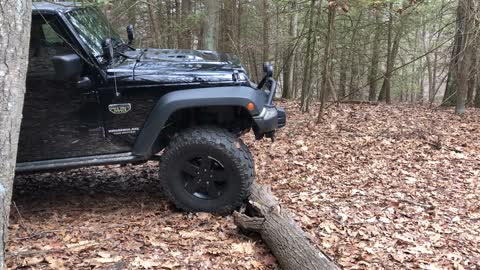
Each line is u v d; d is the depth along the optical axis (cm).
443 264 358
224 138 434
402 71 1953
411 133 802
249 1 1529
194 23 1305
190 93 429
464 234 413
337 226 422
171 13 1521
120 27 1200
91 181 567
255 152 684
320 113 902
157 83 430
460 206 481
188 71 439
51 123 430
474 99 1333
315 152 683
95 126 436
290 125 882
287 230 355
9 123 243
